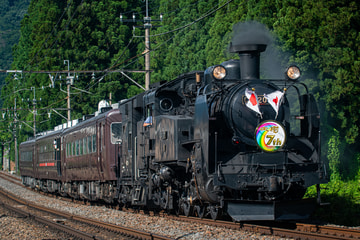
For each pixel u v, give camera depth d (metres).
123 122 20.03
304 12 21.95
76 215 19.05
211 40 37.22
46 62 62.25
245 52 13.54
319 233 11.41
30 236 14.66
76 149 27.22
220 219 14.46
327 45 21.72
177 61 47.06
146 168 17.23
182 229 13.67
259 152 12.84
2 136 102.19
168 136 14.91
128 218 17.75
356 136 22.41
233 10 34.62
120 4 64.50
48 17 65.56
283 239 11.30
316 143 13.32
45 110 65.50
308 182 12.75
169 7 53.69
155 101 15.97
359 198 17.67
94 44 63.50
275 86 13.35
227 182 12.38
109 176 21.16
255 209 12.48
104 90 58.84
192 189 14.51
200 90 14.41
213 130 13.20
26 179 46.50
